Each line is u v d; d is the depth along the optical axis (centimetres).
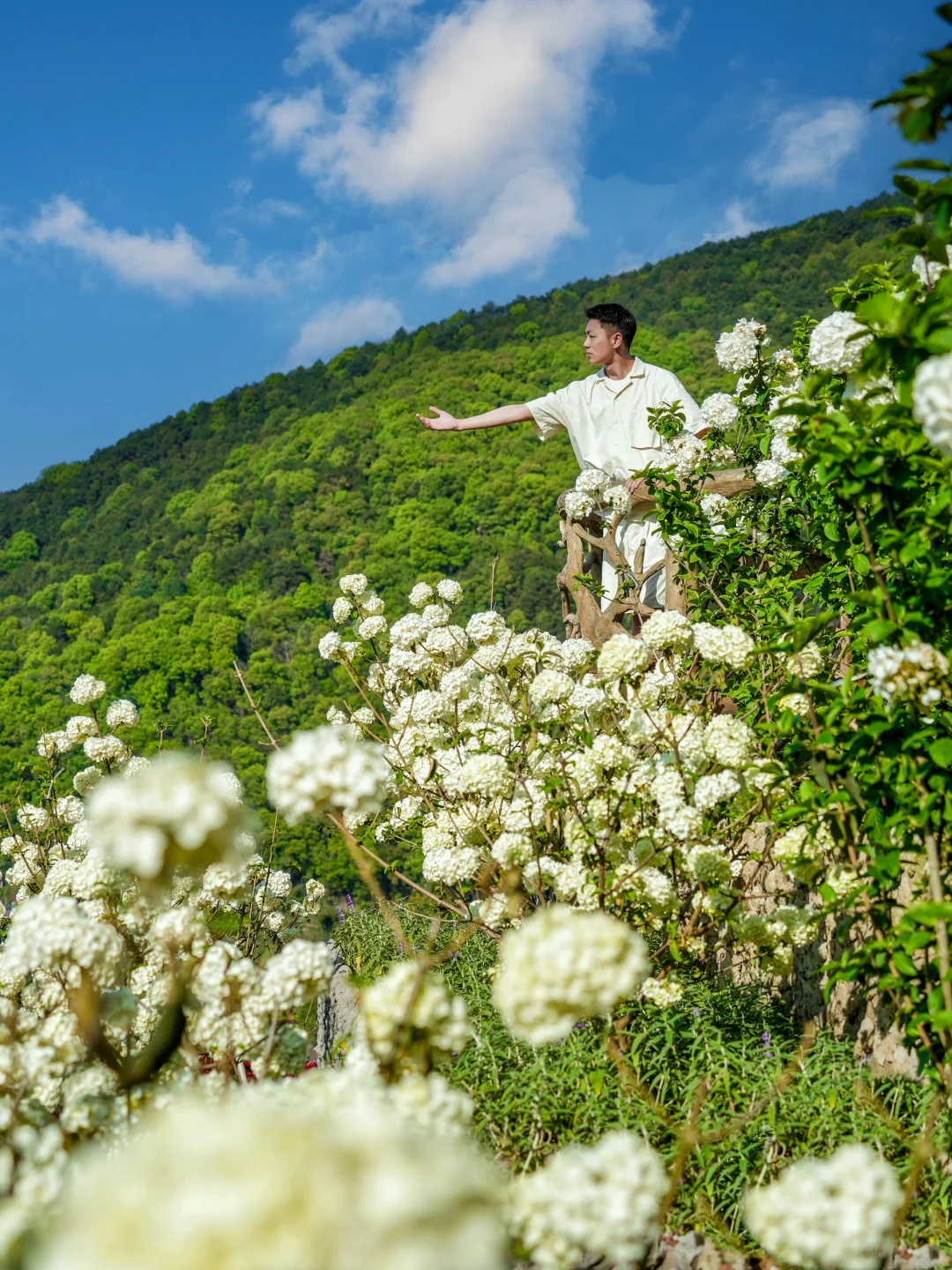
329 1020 511
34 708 6231
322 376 10031
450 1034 192
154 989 276
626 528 671
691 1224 256
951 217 223
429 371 8888
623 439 684
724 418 584
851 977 276
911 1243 244
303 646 6406
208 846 127
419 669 560
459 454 7706
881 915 286
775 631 412
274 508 8019
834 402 312
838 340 301
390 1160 78
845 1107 300
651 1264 237
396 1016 188
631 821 387
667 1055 326
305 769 181
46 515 10219
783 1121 288
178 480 9606
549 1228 153
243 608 6919
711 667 415
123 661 6325
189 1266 68
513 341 9106
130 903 335
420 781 483
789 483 486
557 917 167
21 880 546
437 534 6825
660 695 387
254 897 554
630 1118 286
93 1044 218
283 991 229
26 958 215
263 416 9925
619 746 358
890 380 266
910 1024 258
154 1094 211
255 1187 71
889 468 258
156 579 8162
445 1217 75
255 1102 162
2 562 9669
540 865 368
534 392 8431
